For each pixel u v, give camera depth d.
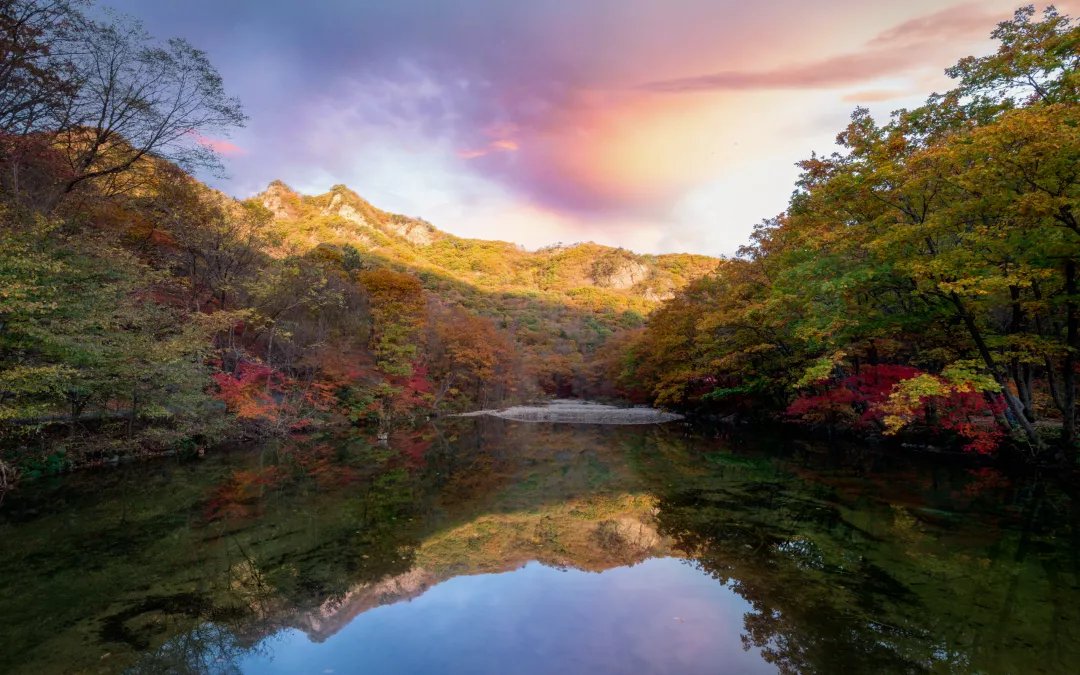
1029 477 14.39
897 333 17.36
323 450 21.16
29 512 11.00
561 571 8.05
